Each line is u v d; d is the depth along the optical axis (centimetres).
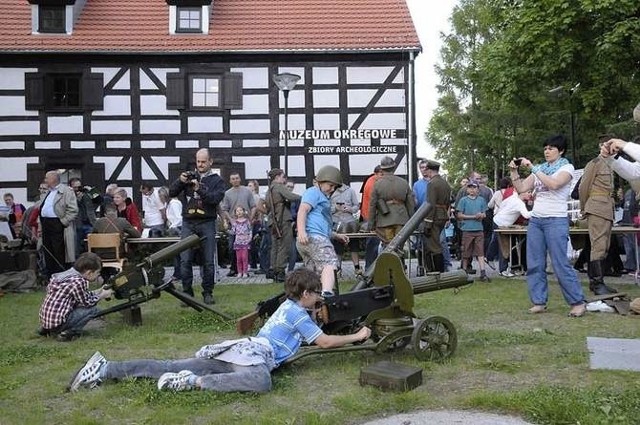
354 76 1953
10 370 520
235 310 780
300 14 2067
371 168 1952
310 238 635
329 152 1953
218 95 1972
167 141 1959
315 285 481
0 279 1054
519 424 371
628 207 1168
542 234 723
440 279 539
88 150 1953
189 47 1945
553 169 708
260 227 1350
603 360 506
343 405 404
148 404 411
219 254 1576
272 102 1959
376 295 515
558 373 477
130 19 2042
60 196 1069
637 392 412
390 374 441
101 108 1948
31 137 1952
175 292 720
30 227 1205
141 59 1955
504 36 1794
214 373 446
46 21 1977
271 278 1164
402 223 935
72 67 1948
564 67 1598
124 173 1953
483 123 3256
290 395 430
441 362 508
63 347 603
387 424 375
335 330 516
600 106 1639
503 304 789
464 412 394
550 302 805
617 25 1486
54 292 647
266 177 1959
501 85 1747
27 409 417
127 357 561
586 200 845
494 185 3538
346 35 1981
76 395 439
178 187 840
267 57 1956
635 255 1066
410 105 1941
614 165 541
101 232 1070
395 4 2089
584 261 1135
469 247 1068
